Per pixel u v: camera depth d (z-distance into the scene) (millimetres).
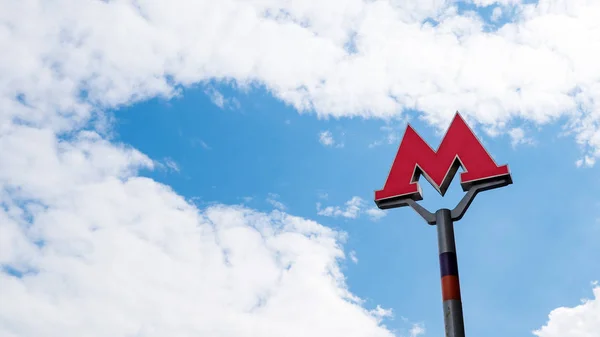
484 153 15594
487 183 15234
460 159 15828
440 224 15242
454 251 14789
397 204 16375
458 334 13570
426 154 16562
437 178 16062
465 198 15375
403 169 16672
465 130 16250
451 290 14172
